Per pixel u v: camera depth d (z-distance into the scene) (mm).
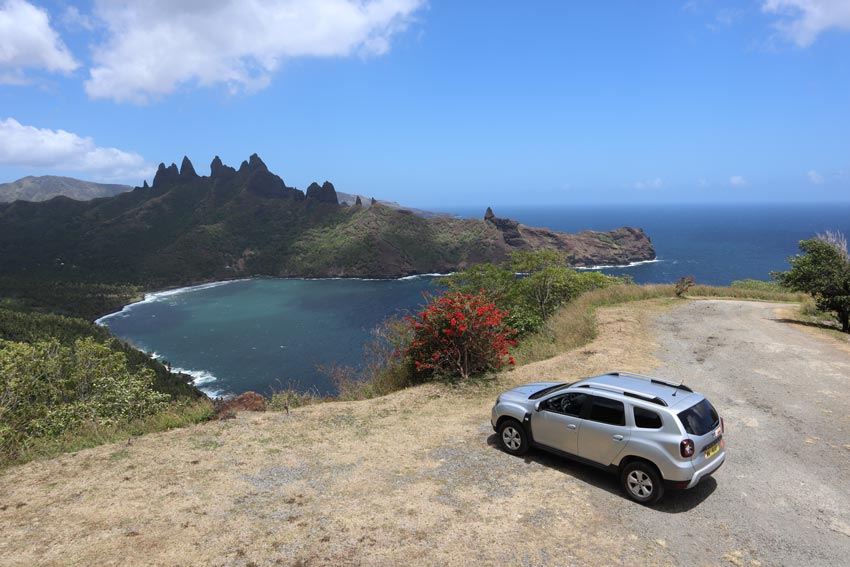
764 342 14758
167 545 4863
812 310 20297
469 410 9594
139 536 5035
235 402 10141
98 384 15258
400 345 13141
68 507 5699
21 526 5270
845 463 6852
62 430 10461
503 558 4676
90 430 8875
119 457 7285
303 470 6820
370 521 5363
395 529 5191
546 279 24359
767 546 4945
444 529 5195
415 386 11555
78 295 169625
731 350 13844
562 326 17250
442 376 11805
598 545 4938
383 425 8789
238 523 5316
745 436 7898
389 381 12375
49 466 6953
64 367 15141
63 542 4926
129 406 14664
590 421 6312
